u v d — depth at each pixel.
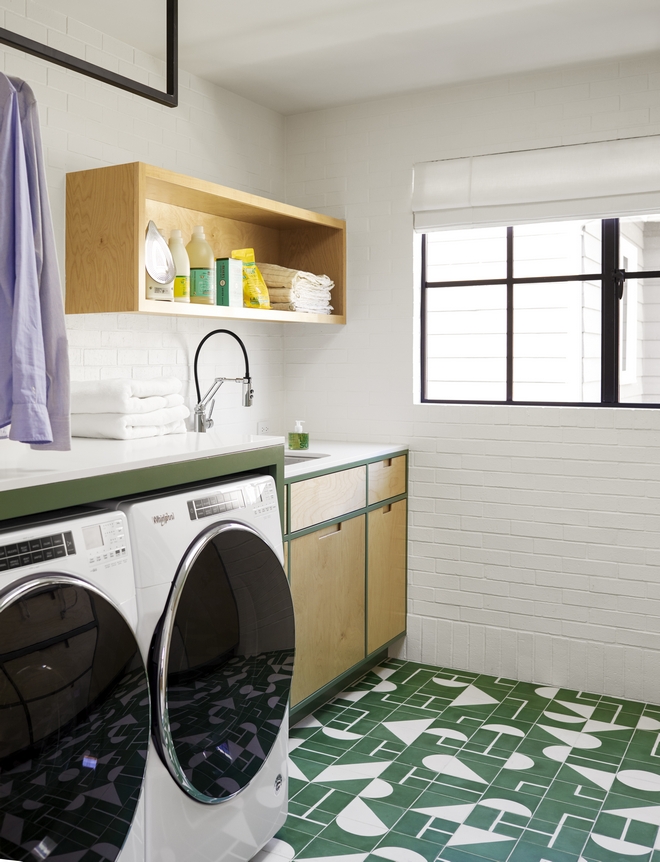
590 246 4.69
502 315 4.82
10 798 1.41
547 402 3.42
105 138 2.87
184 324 3.28
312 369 3.83
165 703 1.75
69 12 2.68
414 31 2.87
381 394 3.66
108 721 1.61
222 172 3.44
